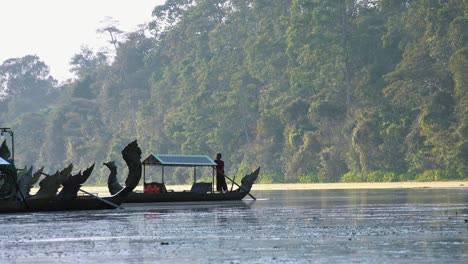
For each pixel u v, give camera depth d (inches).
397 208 1647.4
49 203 1704.0
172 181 7396.7
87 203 1752.0
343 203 1978.3
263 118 6692.9
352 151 5821.9
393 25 6161.4
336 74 6299.2
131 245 928.3
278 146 6609.3
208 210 1716.3
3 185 1672.0
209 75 7504.9
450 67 5201.8
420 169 5359.3
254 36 7273.6
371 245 866.8
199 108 7352.4
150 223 1302.9
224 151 7096.5
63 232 1139.9
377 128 5634.8
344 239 943.0
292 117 6417.3
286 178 6245.1
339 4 6294.3
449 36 5442.9
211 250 853.2
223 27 7790.4
